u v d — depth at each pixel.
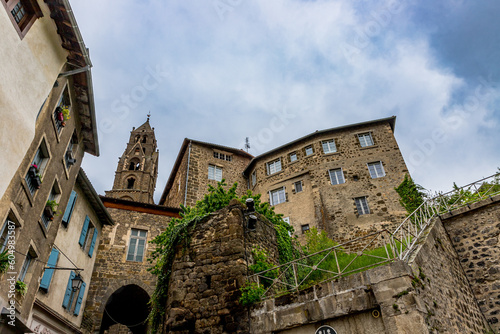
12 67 8.00
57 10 9.21
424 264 8.45
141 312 18.22
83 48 9.99
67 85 11.02
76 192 13.99
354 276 7.80
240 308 9.06
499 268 10.79
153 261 16.70
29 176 9.43
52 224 11.09
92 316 14.64
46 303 11.48
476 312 10.18
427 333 6.52
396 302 7.02
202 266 10.22
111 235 16.86
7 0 8.05
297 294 8.45
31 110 8.66
